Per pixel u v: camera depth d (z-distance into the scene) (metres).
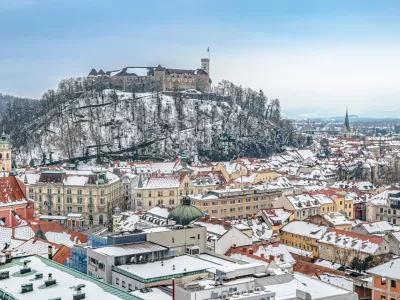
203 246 146.62
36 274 103.50
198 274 117.44
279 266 155.50
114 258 121.38
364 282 148.25
